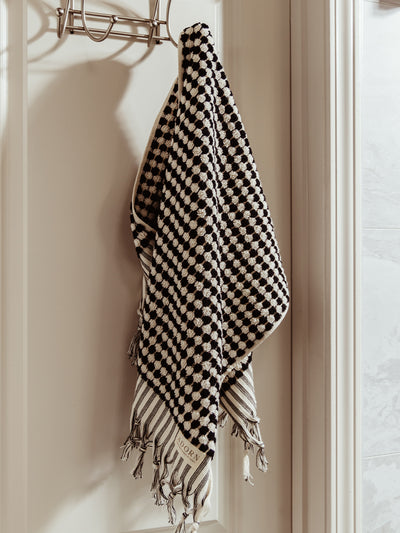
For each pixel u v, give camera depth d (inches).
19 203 29.1
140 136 30.7
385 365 35.0
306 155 33.1
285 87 33.9
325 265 32.0
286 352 34.3
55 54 29.2
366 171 34.2
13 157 29.2
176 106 28.4
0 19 28.7
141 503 31.4
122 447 30.2
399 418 35.5
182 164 26.7
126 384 30.9
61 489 29.9
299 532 33.9
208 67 26.9
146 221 29.1
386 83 34.9
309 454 33.4
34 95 28.9
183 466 25.7
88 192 30.0
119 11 30.2
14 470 29.3
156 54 30.9
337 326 32.0
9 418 29.4
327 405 32.1
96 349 30.3
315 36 32.4
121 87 30.4
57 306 29.6
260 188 28.9
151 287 27.8
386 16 34.9
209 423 25.3
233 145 28.5
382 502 35.1
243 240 28.3
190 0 31.6
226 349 28.2
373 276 34.6
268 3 33.4
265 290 28.2
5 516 29.3
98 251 30.2
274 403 34.0
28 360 29.1
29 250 29.0
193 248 26.2
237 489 33.2
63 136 29.4
